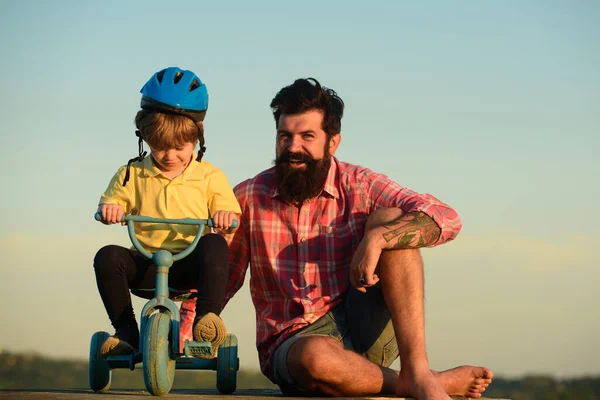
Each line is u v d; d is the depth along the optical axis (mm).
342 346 3316
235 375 3611
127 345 3309
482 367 3383
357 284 3246
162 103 3461
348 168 3729
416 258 3311
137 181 3598
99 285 3393
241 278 3812
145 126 3480
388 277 3283
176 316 3256
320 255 3621
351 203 3641
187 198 3557
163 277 3301
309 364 3156
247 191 3723
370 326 3494
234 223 3393
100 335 3625
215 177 3645
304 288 3580
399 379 3195
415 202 3439
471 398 3383
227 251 3457
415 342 3193
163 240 3518
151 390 3094
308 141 3561
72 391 3719
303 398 3084
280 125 3586
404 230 3242
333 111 3627
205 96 3621
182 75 3615
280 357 3322
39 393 3176
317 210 3664
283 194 3607
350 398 3035
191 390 4355
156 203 3543
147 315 3244
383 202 3596
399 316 3240
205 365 3641
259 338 3674
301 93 3561
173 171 3602
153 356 3061
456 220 3414
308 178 3566
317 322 3523
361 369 3211
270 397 3160
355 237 3629
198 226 3406
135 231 3562
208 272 3354
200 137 3621
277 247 3650
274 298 3664
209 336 3248
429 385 3105
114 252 3404
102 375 3584
